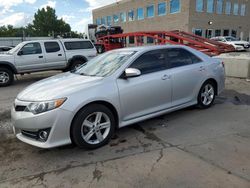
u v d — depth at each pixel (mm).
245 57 9766
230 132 4363
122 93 4129
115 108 4070
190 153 3645
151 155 3643
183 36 11523
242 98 6648
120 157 3633
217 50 10086
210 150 3711
